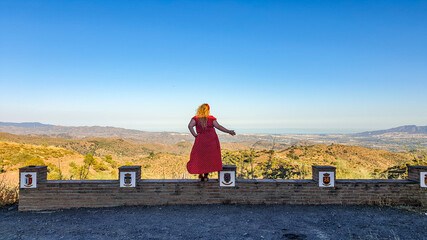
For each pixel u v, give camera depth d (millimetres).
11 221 6105
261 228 5422
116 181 6992
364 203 6992
